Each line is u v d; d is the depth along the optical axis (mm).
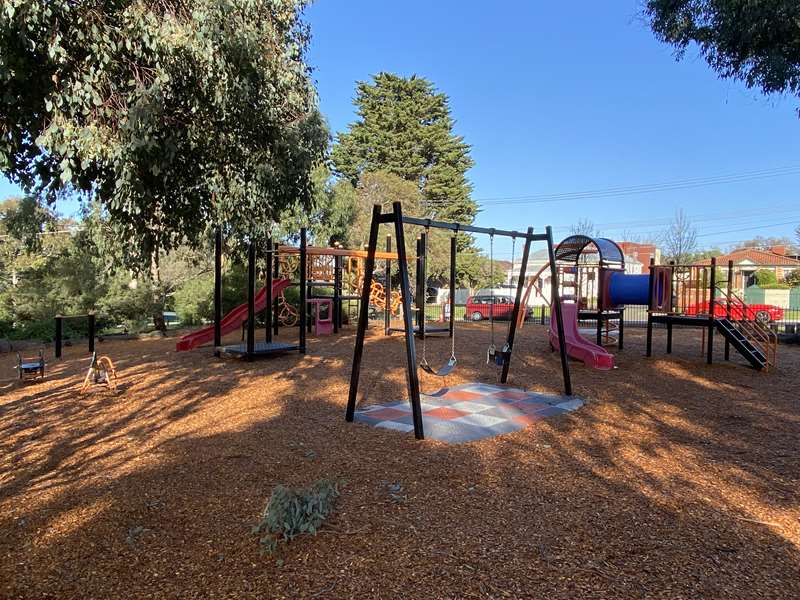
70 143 4234
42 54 4258
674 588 2703
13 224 13977
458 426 5828
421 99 44281
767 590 2695
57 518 3502
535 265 54594
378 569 2850
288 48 6066
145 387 8203
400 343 13438
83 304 18891
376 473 4297
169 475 4273
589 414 6574
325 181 22312
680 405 7199
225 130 5727
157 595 2627
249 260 10461
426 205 40375
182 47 4754
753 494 3998
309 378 8703
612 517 3527
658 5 8742
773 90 8156
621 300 12695
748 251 50125
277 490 3359
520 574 2814
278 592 2648
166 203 5594
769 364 10188
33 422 6223
